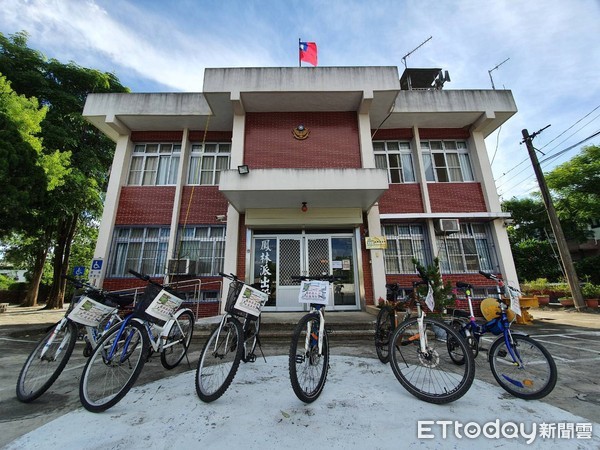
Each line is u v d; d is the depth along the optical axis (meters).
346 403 2.60
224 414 2.40
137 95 9.20
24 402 2.76
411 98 9.23
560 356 4.42
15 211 7.91
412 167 9.83
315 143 8.87
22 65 12.05
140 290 8.38
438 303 5.74
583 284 11.85
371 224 8.51
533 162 10.86
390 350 2.98
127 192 9.27
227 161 9.81
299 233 8.51
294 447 1.93
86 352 3.88
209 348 2.93
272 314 7.31
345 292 8.13
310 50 10.36
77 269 8.25
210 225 9.04
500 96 9.27
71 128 12.62
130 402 2.67
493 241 8.99
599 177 14.65
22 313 11.69
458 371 3.58
